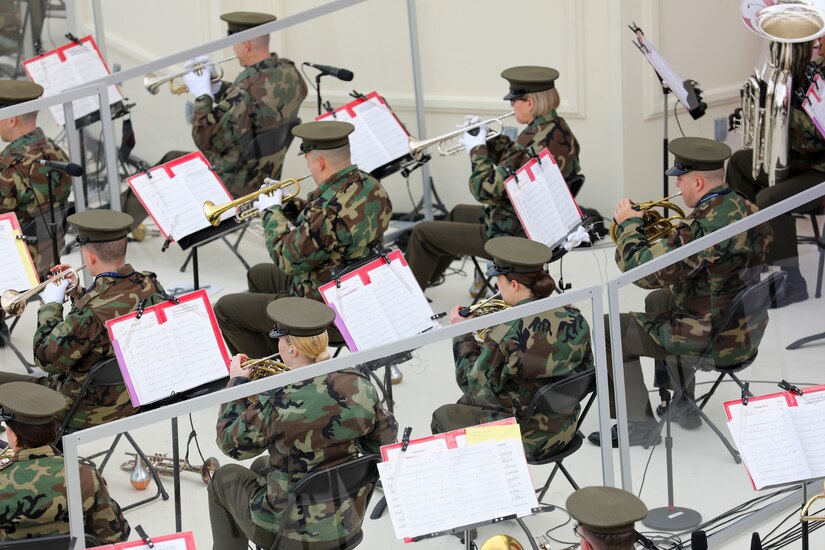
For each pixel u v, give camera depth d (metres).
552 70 13.14
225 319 12.55
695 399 9.43
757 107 13.46
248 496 8.10
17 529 8.18
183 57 13.16
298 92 13.86
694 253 9.21
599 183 16.69
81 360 10.62
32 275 11.70
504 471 8.30
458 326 8.40
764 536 9.68
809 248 9.77
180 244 12.75
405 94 15.18
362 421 8.15
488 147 13.67
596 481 9.04
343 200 11.30
